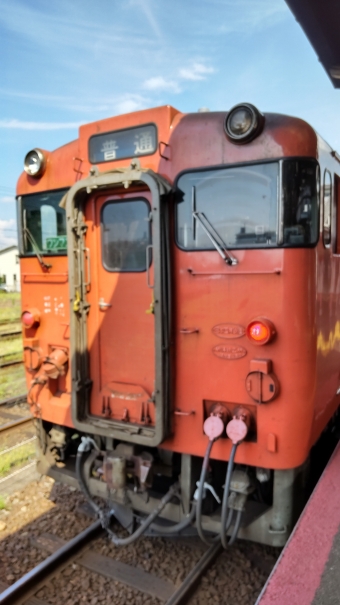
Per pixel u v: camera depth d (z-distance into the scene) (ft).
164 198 10.82
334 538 8.83
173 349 11.27
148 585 11.33
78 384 12.20
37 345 14.01
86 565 12.05
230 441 10.84
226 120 10.32
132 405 11.89
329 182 12.06
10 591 10.78
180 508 11.72
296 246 10.04
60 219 13.23
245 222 10.46
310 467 14.44
